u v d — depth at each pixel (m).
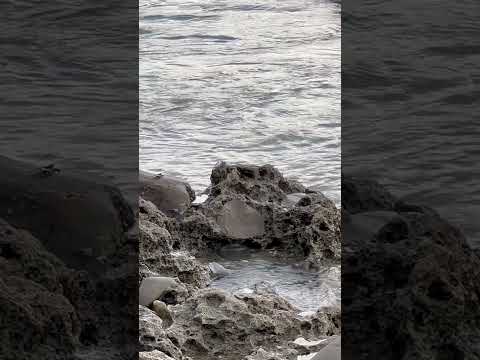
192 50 14.20
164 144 9.55
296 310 5.18
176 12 16.77
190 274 5.73
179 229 6.52
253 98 11.34
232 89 11.77
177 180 7.19
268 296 5.20
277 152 9.37
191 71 12.74
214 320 4.86
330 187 8.20
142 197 6.92
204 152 9.29
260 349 4.67
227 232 6.54
